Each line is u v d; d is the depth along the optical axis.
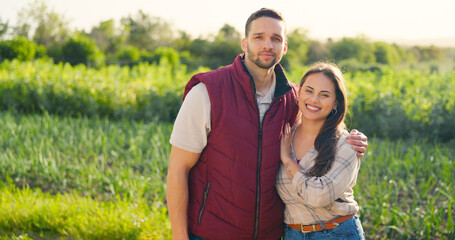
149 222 4.02
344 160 2.27
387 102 8.77
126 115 9.92
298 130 2.50
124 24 53.88
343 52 42.38
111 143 7.07
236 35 49.97
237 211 2.27
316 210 2.35
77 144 7.23
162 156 6.36
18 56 29.22
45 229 4.17
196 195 2.34
